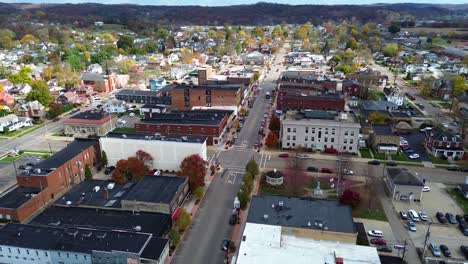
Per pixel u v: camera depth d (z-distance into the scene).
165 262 75.00
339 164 122.31
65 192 106.50
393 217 92.56
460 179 113.44
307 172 116.56
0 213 90.88
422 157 129.50
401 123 157.12
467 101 181.38
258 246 66.25
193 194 102.94
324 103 167.12
